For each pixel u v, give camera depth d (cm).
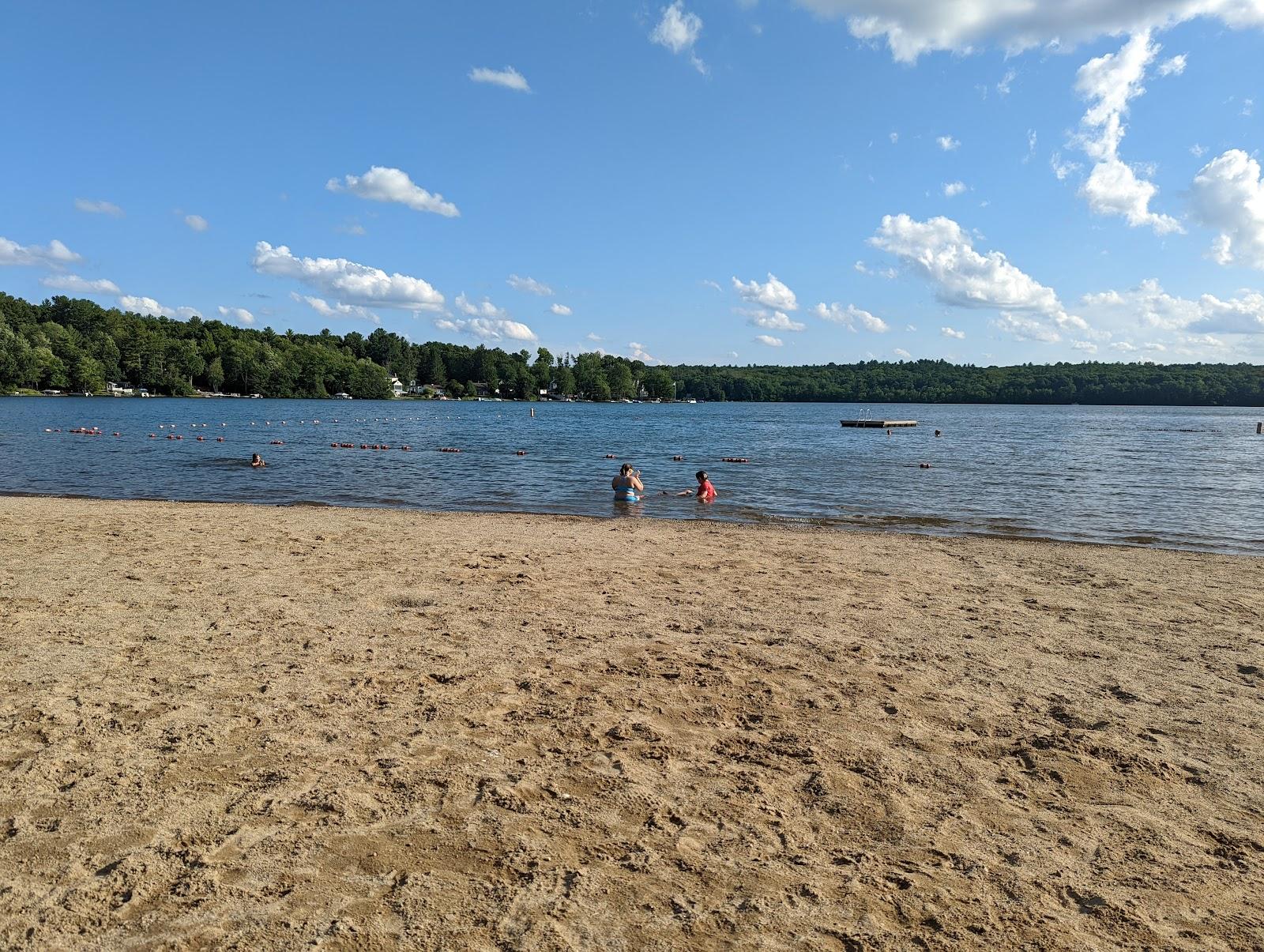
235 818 432
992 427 7612
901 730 573
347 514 1691
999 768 517
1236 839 437
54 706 581
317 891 370
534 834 424
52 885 371
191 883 373
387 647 735
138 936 337
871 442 5050
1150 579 1106
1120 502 2142
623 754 525
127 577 1009
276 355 15075
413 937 340
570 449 4050
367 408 10988
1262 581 1106
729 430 6625
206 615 834
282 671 666
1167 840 435
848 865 405
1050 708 618
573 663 700
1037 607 936
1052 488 2477
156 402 11175
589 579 1043
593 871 392
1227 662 734
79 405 9031
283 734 542
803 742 550
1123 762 525
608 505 1991
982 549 1339
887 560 1223
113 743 522
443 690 630
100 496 2033
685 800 466
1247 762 530
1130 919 365
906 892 383
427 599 920
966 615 893
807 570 1134
